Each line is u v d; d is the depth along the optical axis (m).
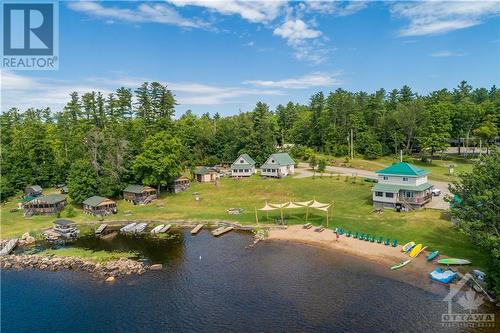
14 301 48.34
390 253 57.94
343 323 40.47
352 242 63.84
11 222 85.56
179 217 86.50
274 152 139.12
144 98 143.12
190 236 73.50
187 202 99.44
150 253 64.38
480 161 47.50
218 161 147.25
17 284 53.44
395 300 44.62
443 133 124.06
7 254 64.75
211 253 63.50
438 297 44.66
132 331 40.84
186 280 52.97
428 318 40.59
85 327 41.88
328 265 55.91
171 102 146.88
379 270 52.88
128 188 103.50
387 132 143.88
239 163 123.62
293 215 81.94
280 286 49.94
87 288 51.47
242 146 142.62
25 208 91.12
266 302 45.81
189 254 63.38
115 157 105.69
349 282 50.00
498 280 40.91
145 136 129.12
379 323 40.19
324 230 71.00
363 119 153.12
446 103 135.75
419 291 46.31
